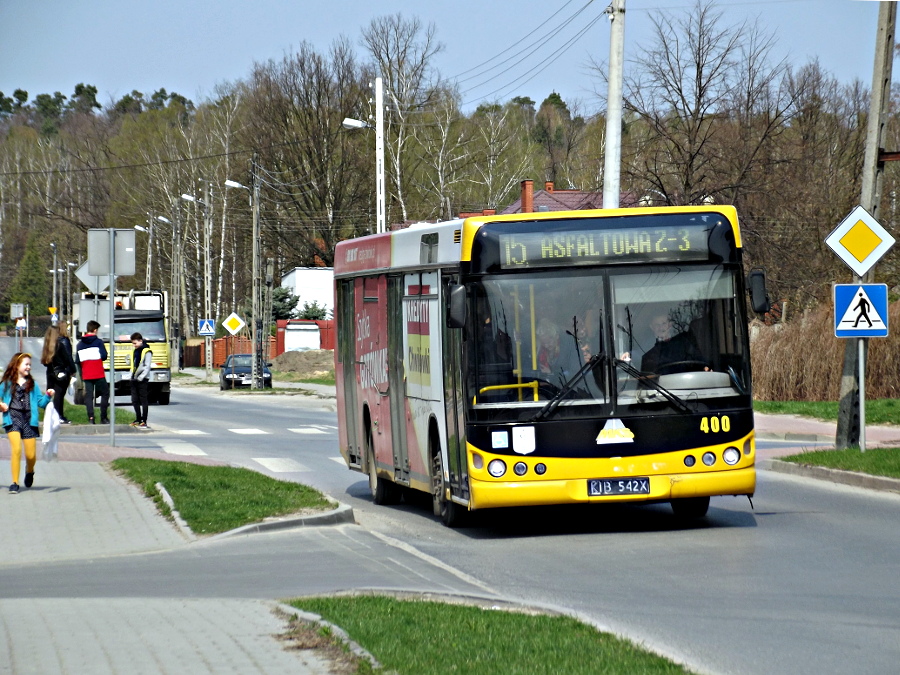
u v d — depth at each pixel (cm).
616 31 6594
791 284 14388
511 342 3447
